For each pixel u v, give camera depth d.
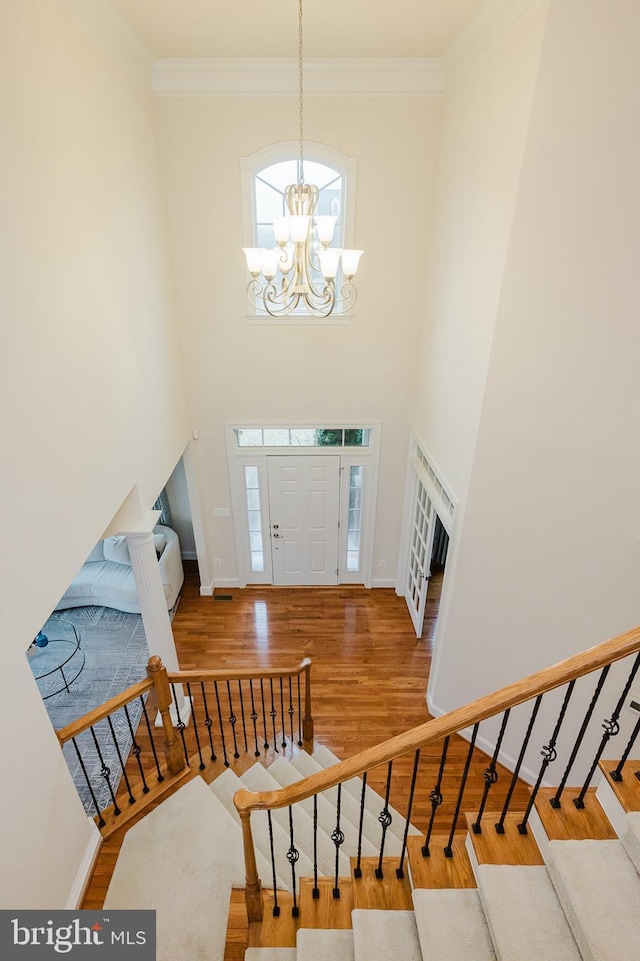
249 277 4.65
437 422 4.45
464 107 3.58
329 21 3.25
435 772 4.00
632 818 1.77
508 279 2.95
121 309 3.32
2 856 1.98
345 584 6.47
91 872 2.71
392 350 5.05
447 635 4.16
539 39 2.44
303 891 2.22
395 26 3.30
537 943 1.66
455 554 3.89
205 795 3.13
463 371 3.72
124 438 3.35
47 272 2.35
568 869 1.74
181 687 4.31
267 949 2.05
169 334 4.50
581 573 3.23
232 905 2.42
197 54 3.69
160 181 4.20
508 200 2.87
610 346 2.76
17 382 2.09
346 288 4.72
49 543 2.35
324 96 4.00
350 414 5.38
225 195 4.32
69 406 2.57
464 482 3.72
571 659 1.62
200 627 5.67
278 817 3.14
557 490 3.19
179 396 4.86
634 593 3.04
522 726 3.85
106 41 3.05
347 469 5.74
